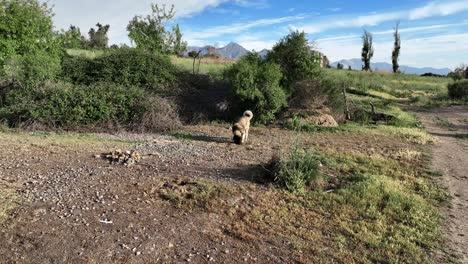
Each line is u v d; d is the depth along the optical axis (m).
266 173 7.18
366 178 7.36
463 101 25.22
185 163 7.91
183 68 16.36
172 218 5.33
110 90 12.45
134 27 19.94
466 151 11.13
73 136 10.50
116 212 5.34
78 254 4.29
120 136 11.09
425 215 6.08
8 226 4.72
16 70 13.41
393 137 12.50
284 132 12.47
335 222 5.60
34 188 5.96
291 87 15.05
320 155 9.02
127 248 4.49
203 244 4.75
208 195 6.07
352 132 12.96
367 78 34.84
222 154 8.97
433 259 4.82
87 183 6.32
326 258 4.64
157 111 12.43
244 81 13.34
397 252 4.90
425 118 18.31
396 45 56.88
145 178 6.75
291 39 15.45
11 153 7.83
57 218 5.04
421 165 9.18
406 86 34.31
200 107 14.20
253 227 5.27
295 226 5.43
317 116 14.12
